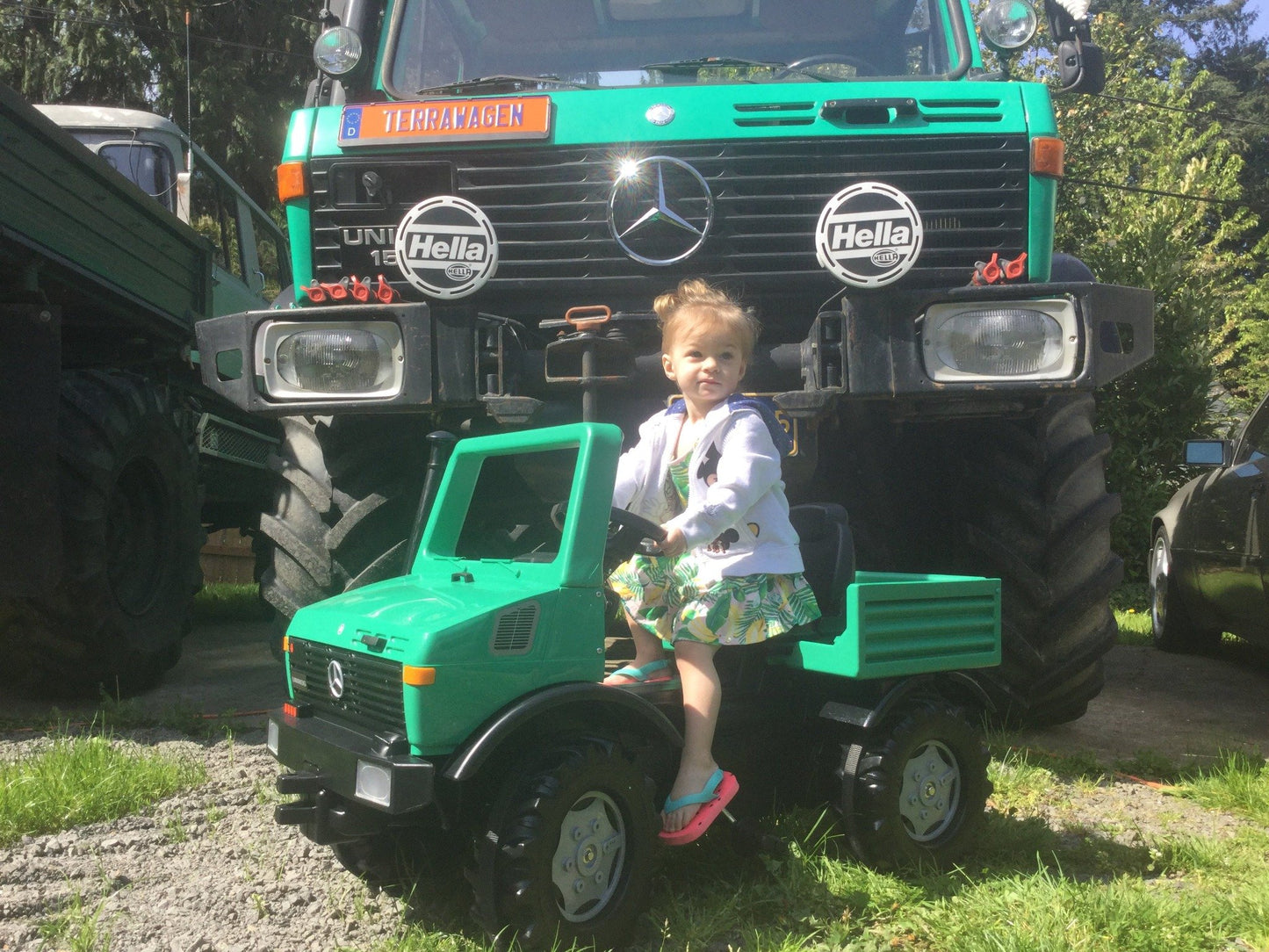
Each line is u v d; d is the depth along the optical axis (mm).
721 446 2674
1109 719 4855
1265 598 5469
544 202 3639
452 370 3428
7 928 2396
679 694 2676
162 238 5258
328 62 3996
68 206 4230
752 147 3605
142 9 17984
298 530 3842
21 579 4016
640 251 3602
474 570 2703
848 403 3557
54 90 18219
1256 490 5543
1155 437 11766
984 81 3814
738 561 2633
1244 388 16953
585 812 2324
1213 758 4090
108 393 4750
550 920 2219
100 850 2881
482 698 2277
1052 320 3369
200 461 6523
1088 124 15141
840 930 2428
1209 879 2832
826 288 3617
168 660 5176
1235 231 14828
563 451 2963
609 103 3635
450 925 2455
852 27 4230
